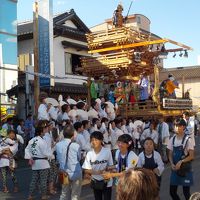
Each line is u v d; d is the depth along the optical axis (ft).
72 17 78.54
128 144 19.34
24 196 29.68
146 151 20.12
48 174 28.89
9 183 35.47
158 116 55.36
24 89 67.97
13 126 52.37
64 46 76.59
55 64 74.59
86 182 32.99
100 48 57.62
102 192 19.93
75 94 76.23
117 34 54.65
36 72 47.34
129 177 7.21
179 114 59.88
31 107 64.80
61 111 41.63
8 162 30.83
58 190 31.37
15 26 58.18
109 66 55.31
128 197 7.07
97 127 42.01
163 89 58.75
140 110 56.70
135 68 56.54
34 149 27.58
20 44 75.66
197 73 137.49
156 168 19.88
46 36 50.52
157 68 56.70
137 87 58.29
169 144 21.85
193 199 14.52
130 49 55.16
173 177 21.48
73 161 21.49
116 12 58.29
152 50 58.54
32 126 53.78
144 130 47.42
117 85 56.75
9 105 64.85
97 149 19.62
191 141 21.30
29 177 38.40
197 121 87.35
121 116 56.08
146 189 7.05
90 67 57.36
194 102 136.15
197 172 38.40
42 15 50.62
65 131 22.06
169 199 26.91
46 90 65.57
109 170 19.49
